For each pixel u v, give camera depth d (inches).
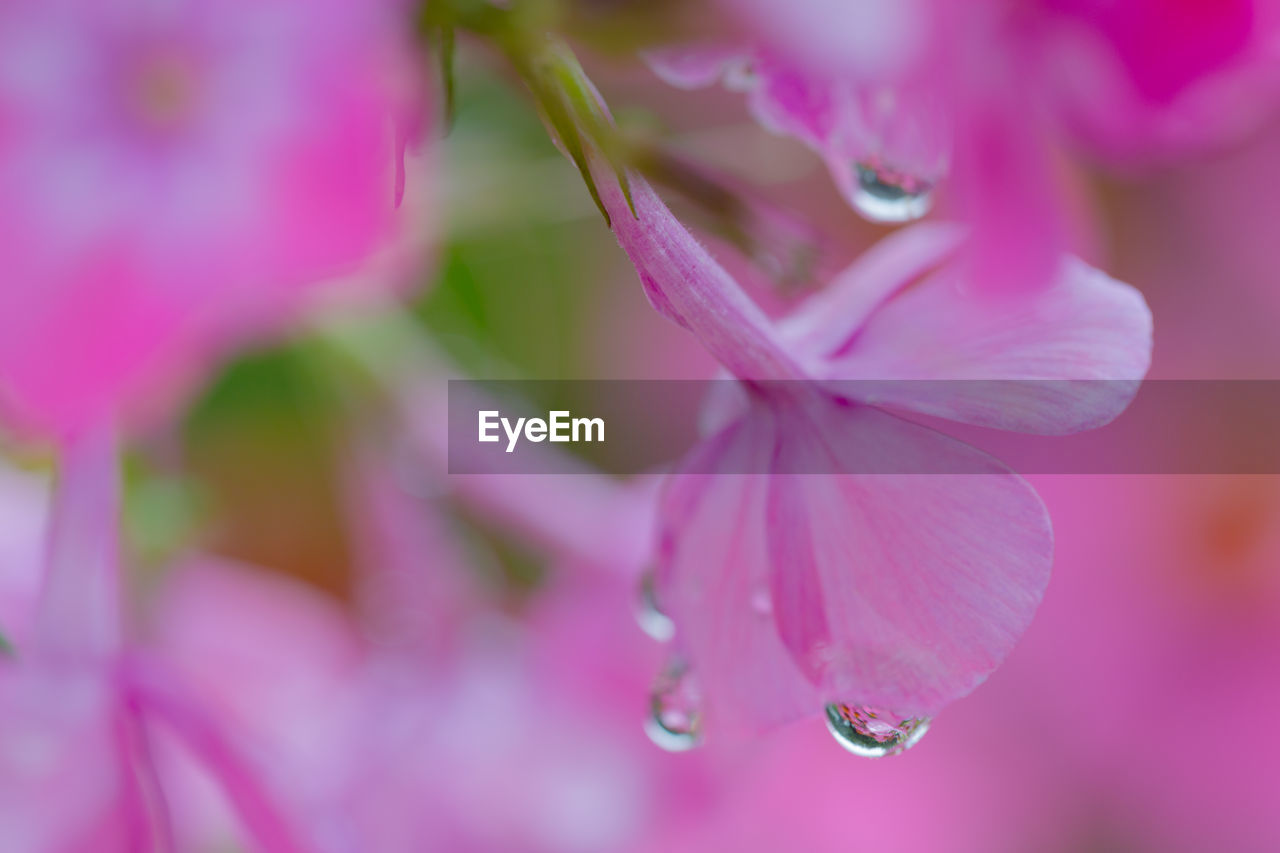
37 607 5.2
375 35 4.6
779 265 5.2
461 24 4.6
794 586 4.8
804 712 4.8
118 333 4.8
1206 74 5.4
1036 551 4.8
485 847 6.3
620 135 4.7
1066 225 5.2
